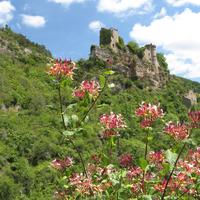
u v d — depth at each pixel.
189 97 103.31
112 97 76.44
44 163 65.69
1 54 117.62
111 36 105.62
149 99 90.75
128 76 99.69
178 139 8.24
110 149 9.00
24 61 120.25
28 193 60.72
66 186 8.80
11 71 106.81
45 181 59.78
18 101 90.38
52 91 97.94
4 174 63.25
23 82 99.75
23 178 62.59
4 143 70.75
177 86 106.12
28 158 67.44
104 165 8.77
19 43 132.62
